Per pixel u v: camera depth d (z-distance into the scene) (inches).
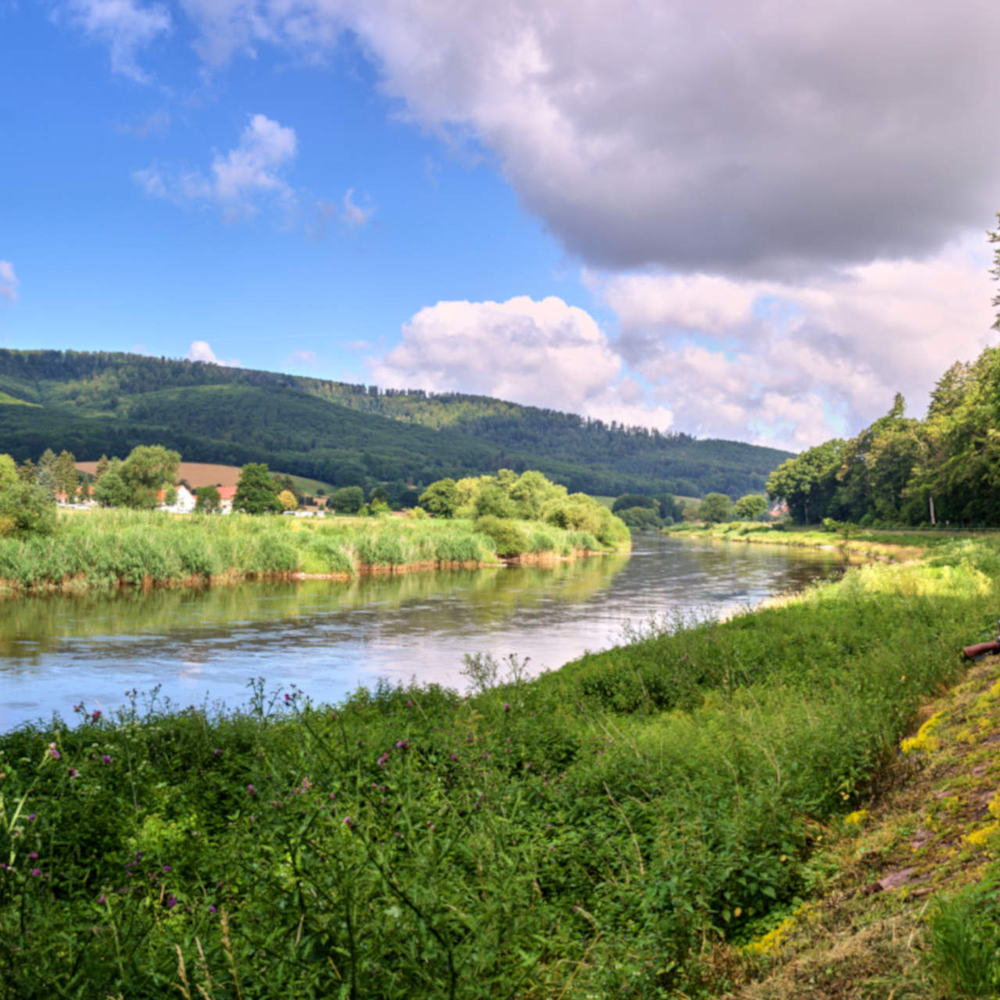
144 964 147.0
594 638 1183.6
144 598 1627.7
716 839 219.9
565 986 151.0
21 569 1637.6
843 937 159.5
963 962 120.9
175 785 315.6
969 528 3144.7
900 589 987.9
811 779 258.8
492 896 159.5
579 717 448.8
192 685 859.4
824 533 4630.9
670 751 323.3
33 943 148.3
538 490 5128.0
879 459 4175.7
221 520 2432.3
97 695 805.2
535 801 288.4
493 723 397.7
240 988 136.3
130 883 214.4
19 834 216.5
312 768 256.2
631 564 2930.6
